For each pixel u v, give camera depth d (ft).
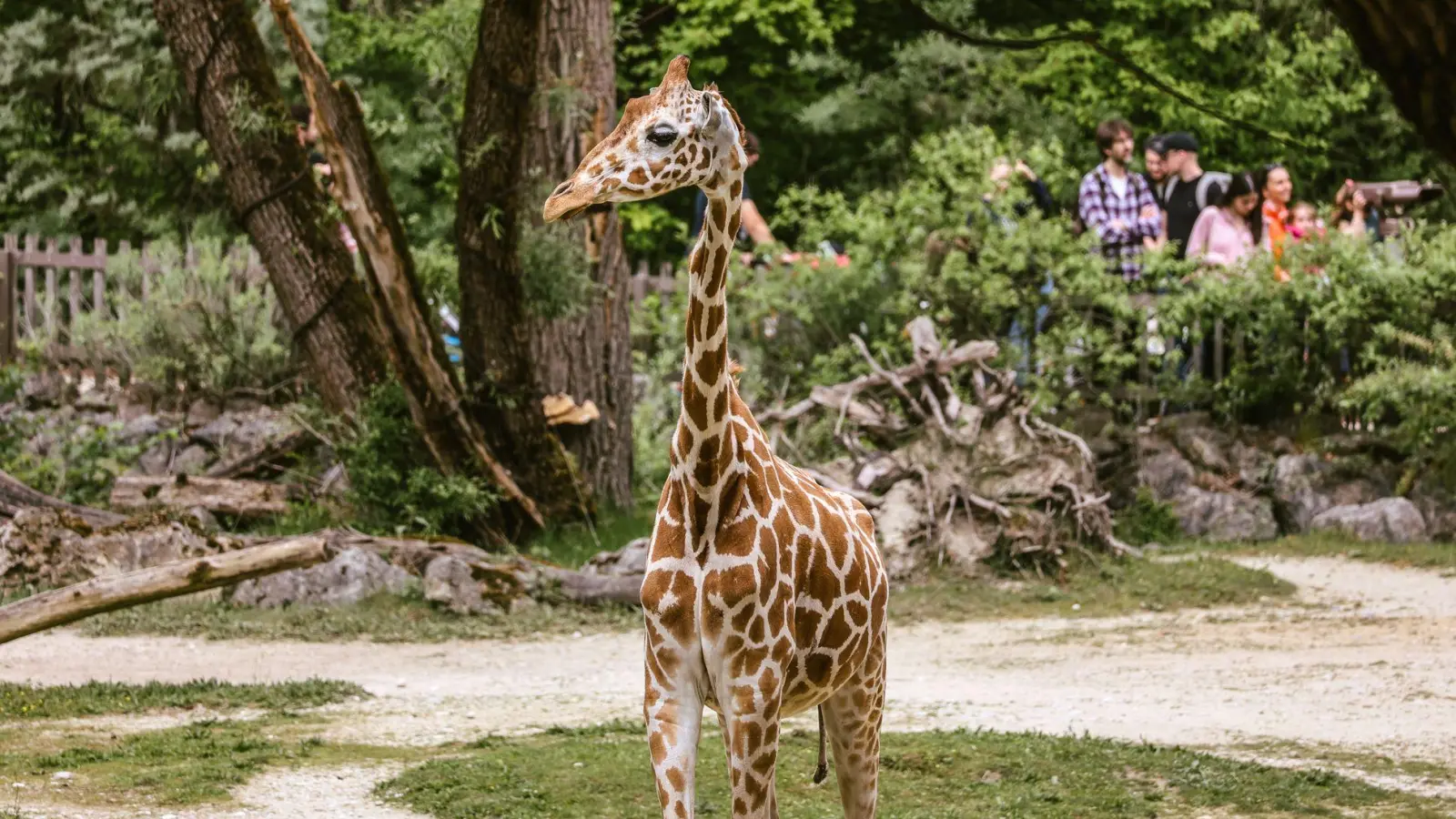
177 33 57.11
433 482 55.93
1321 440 66.85
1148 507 64.03
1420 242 68.59
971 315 67.31
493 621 49.19
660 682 20.16
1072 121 115.55
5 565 49.62
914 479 56.18
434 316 62.34
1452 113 17.49
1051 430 57.57
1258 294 67.21
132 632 46.93
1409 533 62.85
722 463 19.88
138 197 105.19
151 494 59.98
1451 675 39.88
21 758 30.73
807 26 107.34
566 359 63.98
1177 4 114.93
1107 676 40.96
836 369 68.18
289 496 61.11
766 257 70.49
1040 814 27.02
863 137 121.29
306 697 37.76
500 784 28.73
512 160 56.70
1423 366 65.26
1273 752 31.96
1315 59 111.45
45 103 106.52
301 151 58.59
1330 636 46.11
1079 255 66.69
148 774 29.53
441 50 59.62
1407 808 27.43
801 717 35.99
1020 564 55.06
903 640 47.32
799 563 20.35
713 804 27.91
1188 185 72.84
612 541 58.18
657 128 19.47
